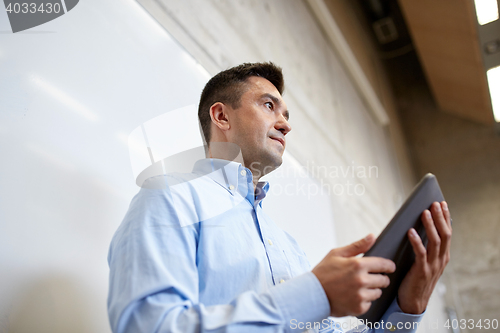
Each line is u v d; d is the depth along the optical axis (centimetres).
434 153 618
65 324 70
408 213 65
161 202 64
